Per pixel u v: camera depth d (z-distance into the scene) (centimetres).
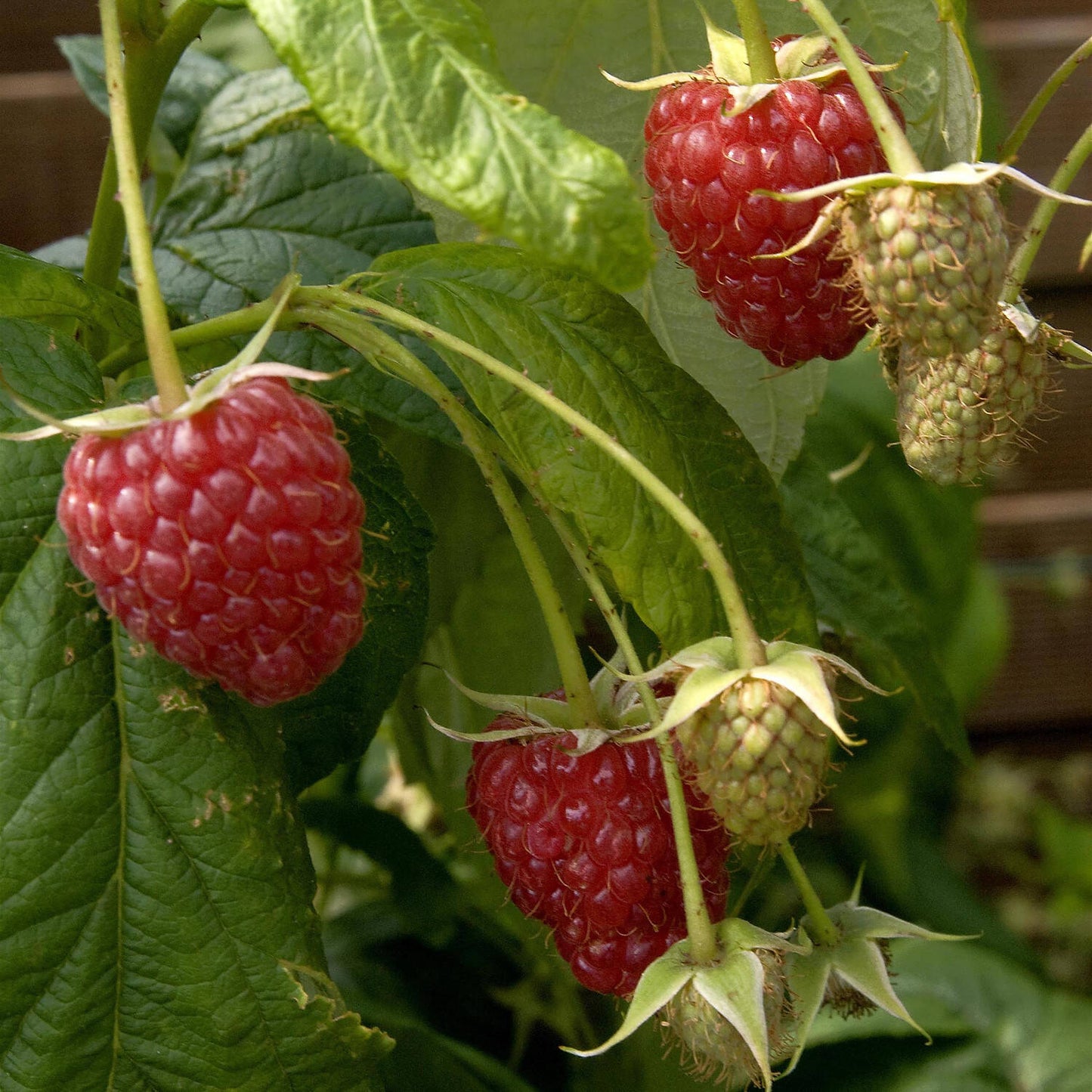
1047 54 57
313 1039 25
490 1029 34
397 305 26
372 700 27
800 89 25
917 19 26
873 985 25
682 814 24
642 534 25
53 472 25
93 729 24
